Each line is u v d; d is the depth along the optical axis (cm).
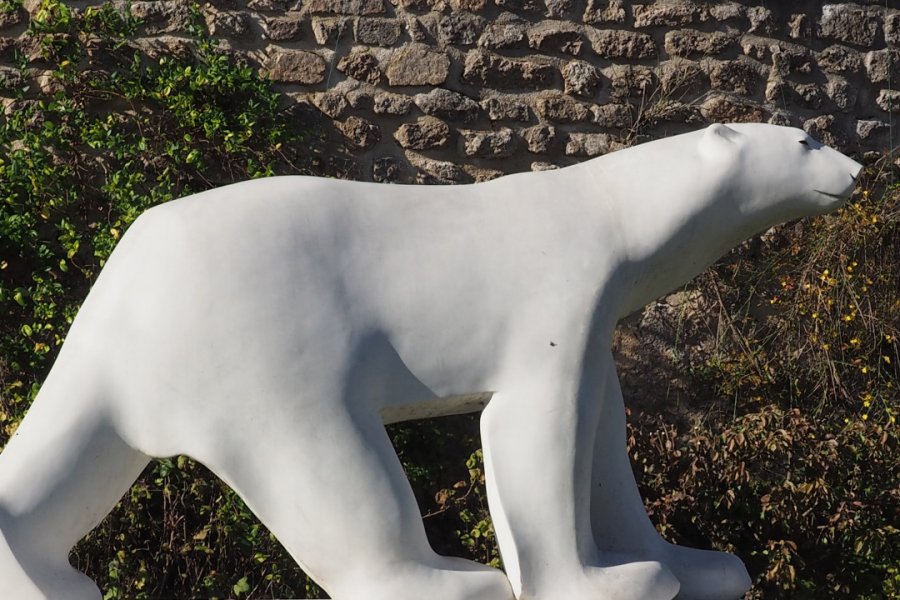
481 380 225
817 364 492
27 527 213
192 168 471
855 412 493
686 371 500
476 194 238
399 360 221
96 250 447
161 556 439
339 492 213
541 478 223
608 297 233
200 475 432
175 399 213
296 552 219
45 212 458
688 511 439
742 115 505
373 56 486
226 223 220
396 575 217
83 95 466
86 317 224
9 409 441
